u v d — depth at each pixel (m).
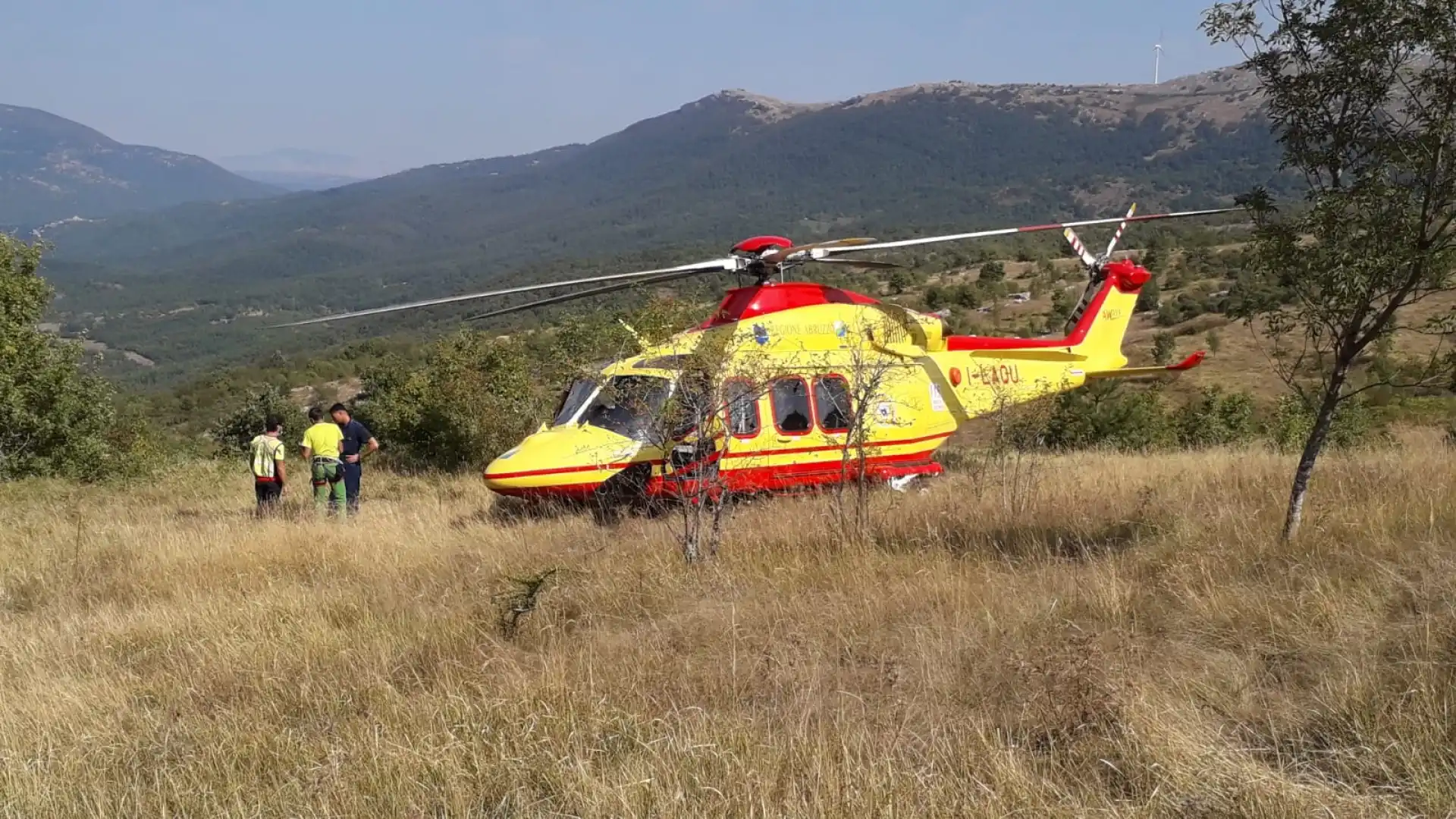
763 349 11.13
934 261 145.00
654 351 10.45
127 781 4.62
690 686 5.36
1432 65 6.68
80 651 6.72
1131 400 25.17
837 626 6.09
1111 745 4.32
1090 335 14.52
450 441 17.81
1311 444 7.20
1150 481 10.70
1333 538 7.03
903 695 5.00
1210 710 4.66
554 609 6.82
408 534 10.12
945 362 12.98
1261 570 6.54
